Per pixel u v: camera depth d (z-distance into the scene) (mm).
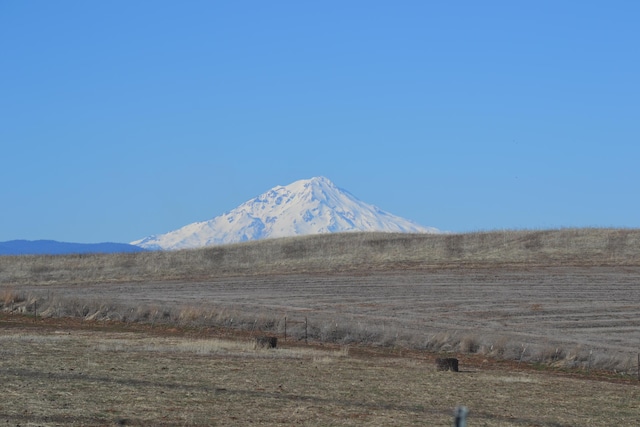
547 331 57281
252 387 29219
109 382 28609
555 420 25922
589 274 84312
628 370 42906
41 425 20781
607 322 61375
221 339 51094
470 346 48531
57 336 48531
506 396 30656
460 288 78750
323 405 26141
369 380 33031
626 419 26859
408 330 55438
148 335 51719
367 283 83188
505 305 69250
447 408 26938
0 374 29312
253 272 93500
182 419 22562
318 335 52812
